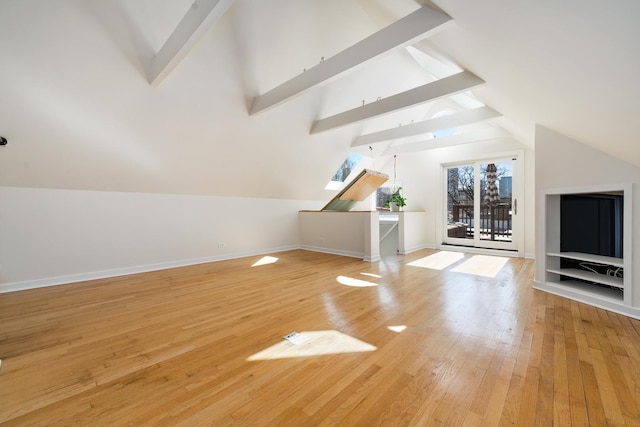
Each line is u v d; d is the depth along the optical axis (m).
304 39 3.48
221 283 3.44
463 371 1.54
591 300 2.59
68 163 3.24
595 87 1.43
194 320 2.30
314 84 2.94
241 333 2.05
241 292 3.06
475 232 5.72
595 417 1.19
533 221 4.91
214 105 3.52
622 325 2.13
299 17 3.23
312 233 6.18
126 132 3.25
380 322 2.23
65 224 3.51
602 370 1.54
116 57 2.62
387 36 2.25
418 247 6.04
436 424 1.17
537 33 1.25
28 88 2.46
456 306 2.58
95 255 3.74
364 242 4.98
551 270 3.01
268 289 3.17
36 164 3.09
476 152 5.55
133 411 1.26
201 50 2.95
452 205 6.09
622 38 0.94
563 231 3.07
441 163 6.09
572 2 0.90
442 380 1.47
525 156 4.98
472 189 5.77
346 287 3.22
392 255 5.45
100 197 3.77
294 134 4.72
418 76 5.08
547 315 2.34
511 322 2.20
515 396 1.33
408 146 5.83
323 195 6.98
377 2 2.71
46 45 2.30
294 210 6.38
